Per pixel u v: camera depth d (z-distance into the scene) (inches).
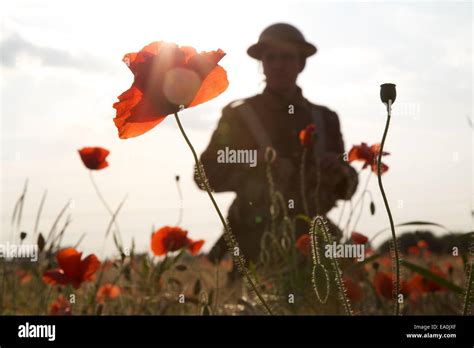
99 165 108.3
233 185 163.2
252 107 173.6
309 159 166.6
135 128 49.4
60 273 92.7
